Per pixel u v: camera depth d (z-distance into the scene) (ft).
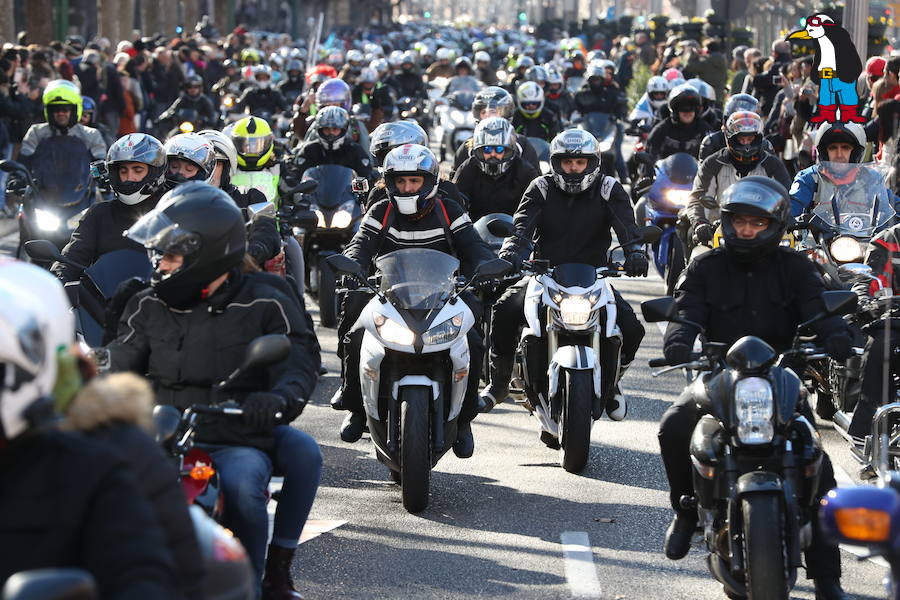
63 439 34.45
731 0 212.43
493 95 151.33
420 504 79.77
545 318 91.61
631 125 231.30
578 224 96.73
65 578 29.01
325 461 93.35
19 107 219.41
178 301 56.59
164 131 299.17
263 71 261.85
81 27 551.18
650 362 65.10
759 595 55.67
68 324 36.47
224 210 55.42
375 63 335.67
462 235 88.63
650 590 67.26
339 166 147.64
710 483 60.54
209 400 57.06
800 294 66.54
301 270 113.50
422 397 78.84
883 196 104.42
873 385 82.99
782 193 64.95
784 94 220.64
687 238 147.95
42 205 127.44
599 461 93.50
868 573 70.33
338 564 71.05
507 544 74.79
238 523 54.08
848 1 181.98
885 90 156.46
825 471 62.75
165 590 33.42
